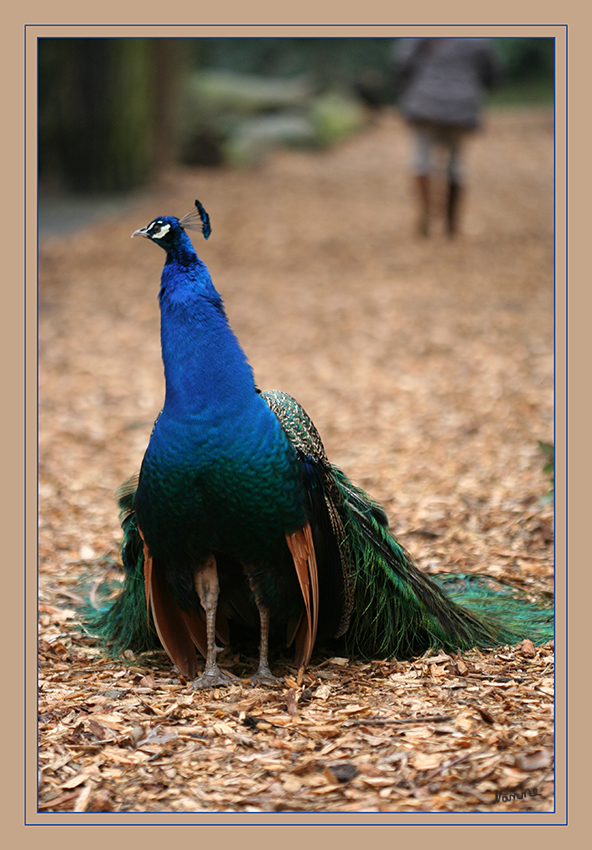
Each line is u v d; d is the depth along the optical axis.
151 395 11.34
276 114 30.59
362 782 4.08
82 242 18.09
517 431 9.49
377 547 5.45
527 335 12.43
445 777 4.07
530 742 4.30
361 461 9.28
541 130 31.31
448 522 7.71
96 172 21.97
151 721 4.77
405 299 14.32
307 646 5.21
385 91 39.56
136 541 5.73
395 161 27.55
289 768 4.24
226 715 4.80
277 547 4.96
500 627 5.78
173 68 23.80
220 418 4.82
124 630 5.91
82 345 13.03
